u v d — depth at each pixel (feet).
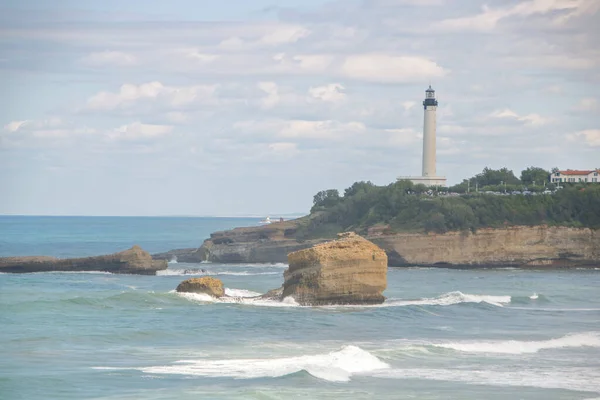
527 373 180.04
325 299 285.84
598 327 260.83
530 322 270.87
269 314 262.47
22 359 179.93
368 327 244.63
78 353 189.26
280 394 151.94
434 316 276.00
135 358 184.65
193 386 156.56
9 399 144.77
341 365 179.42
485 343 215.31
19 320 239.50
